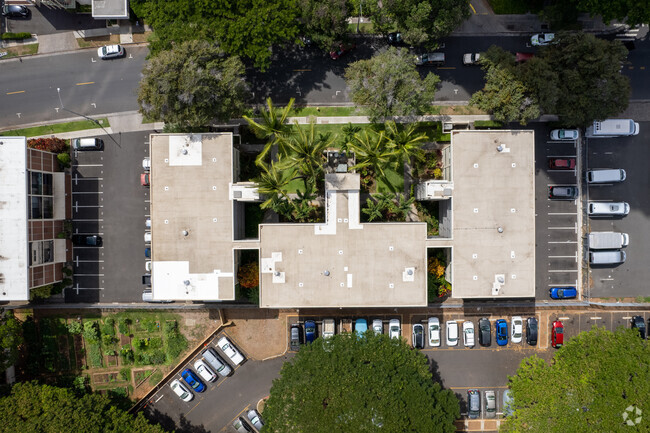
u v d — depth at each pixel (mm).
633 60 55844
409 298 49250
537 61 48344
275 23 47281
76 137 56031
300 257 49031
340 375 46656
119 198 56062
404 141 46281
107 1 52812
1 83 55969
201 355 57375
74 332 55781
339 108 55469
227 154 48906
